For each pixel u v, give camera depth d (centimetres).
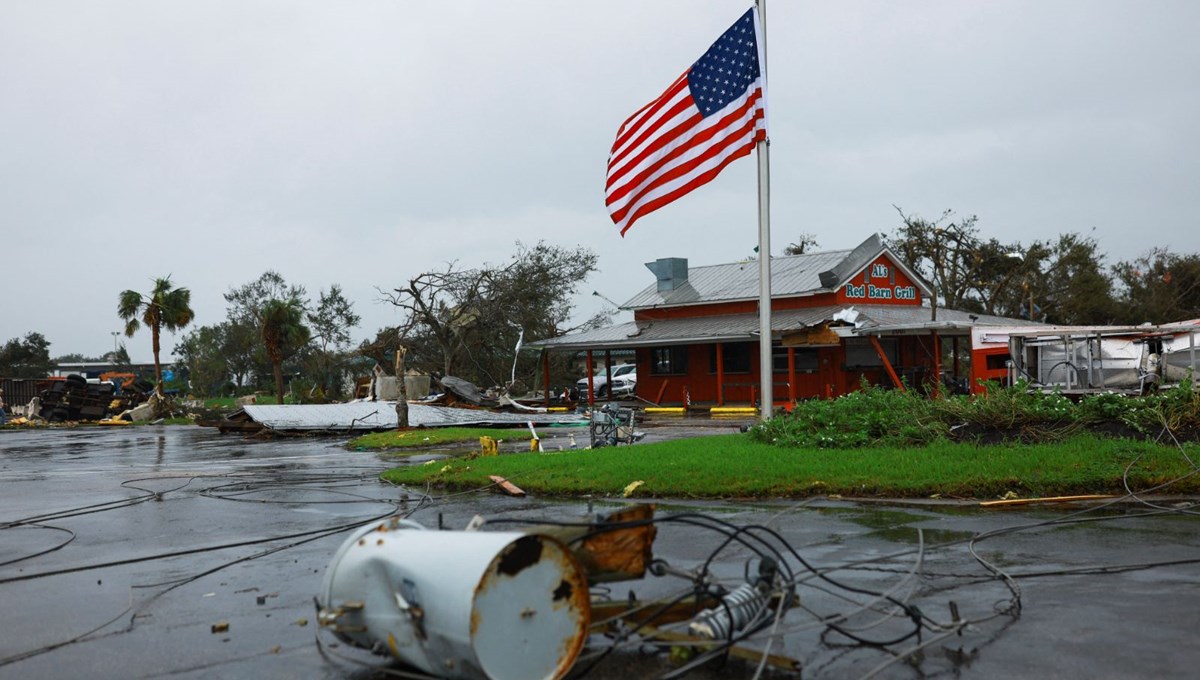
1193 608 647
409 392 4894
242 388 8938
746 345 4081
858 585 738
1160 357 1972
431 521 1136
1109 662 544
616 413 1969
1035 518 998
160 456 2495
